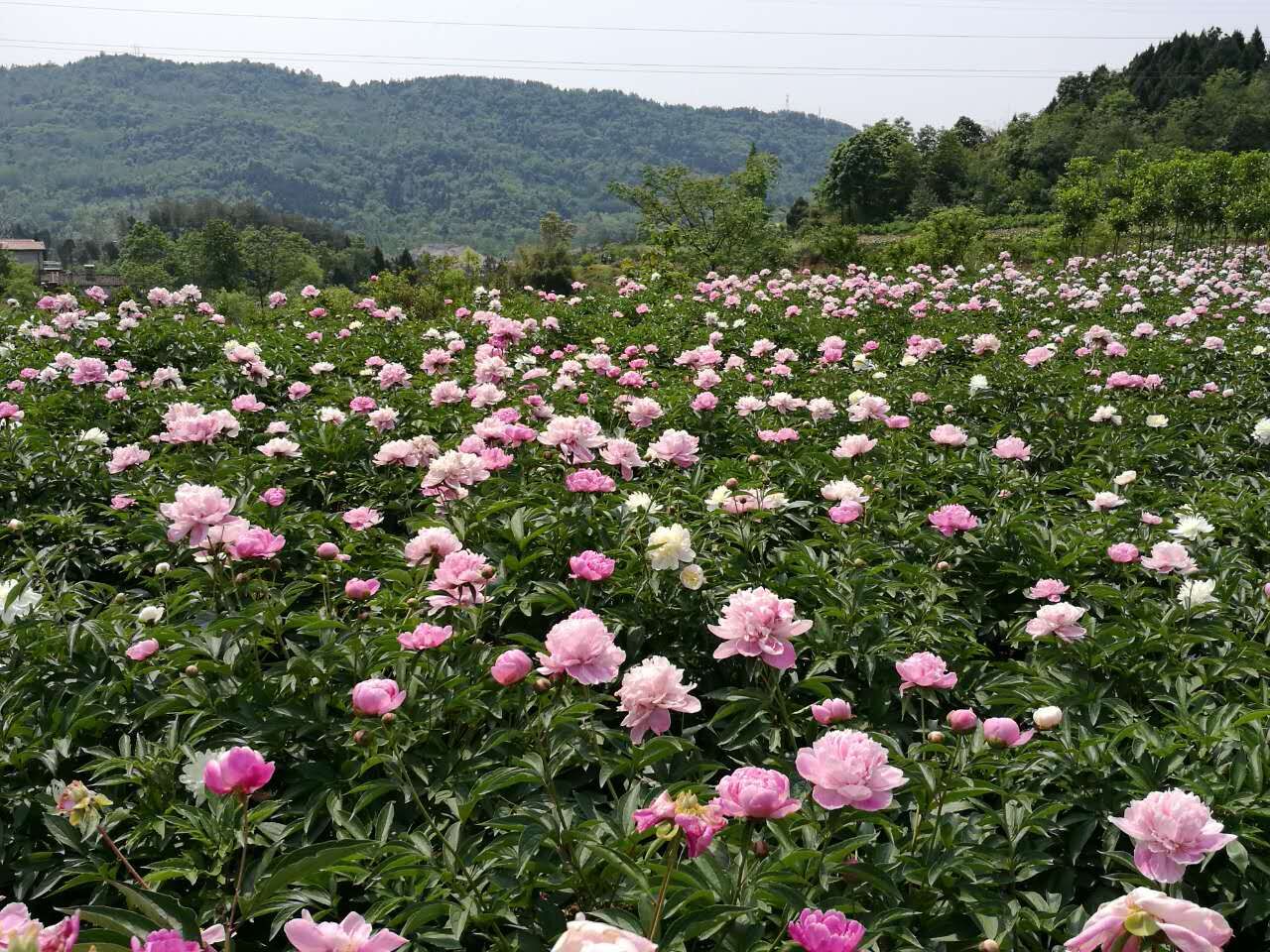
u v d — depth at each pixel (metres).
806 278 24.11
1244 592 4.92
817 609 4.46
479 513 4.79
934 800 2.91
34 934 1.35
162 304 13.70
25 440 6.71
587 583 4.30
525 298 18.03
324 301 17.22
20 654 3.76
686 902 2.37
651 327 14.69
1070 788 3.32
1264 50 121.44
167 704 3.43
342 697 3.50
